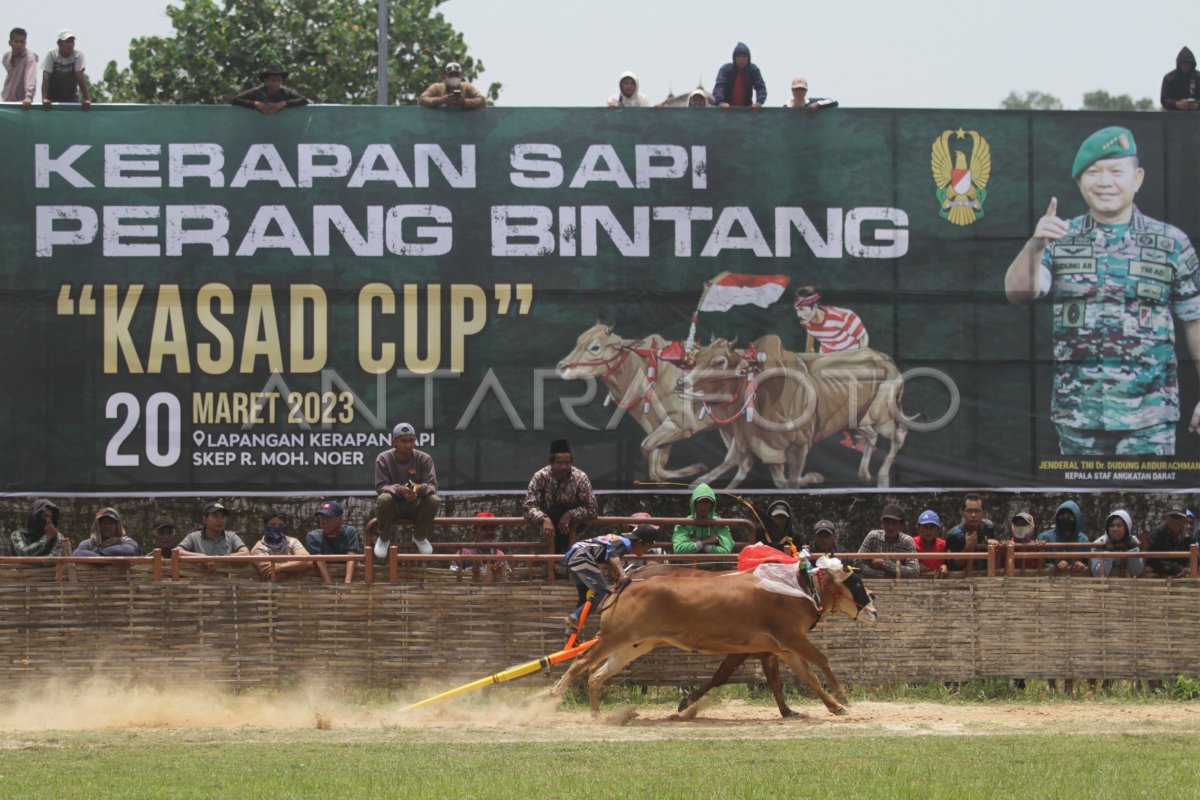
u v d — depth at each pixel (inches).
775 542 720.3
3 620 616.1
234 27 1542.8
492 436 783.7
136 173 778.2
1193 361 808.3
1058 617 650.2
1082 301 805.2
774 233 796.6
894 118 802.8
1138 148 810.2
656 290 791.7
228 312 776.9
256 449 775.7
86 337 771.4
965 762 451.5
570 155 793.6
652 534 648.4
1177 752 475.8
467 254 786.8
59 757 468.4
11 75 815.7
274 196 781.9
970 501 724.7
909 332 799.7
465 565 709.9
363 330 781.3
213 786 407.5
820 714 599.5
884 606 647.1
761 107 798.5
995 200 805.2
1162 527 702.5
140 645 619.8
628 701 634.8
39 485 766.5
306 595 628.7
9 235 770.8
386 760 459.5
